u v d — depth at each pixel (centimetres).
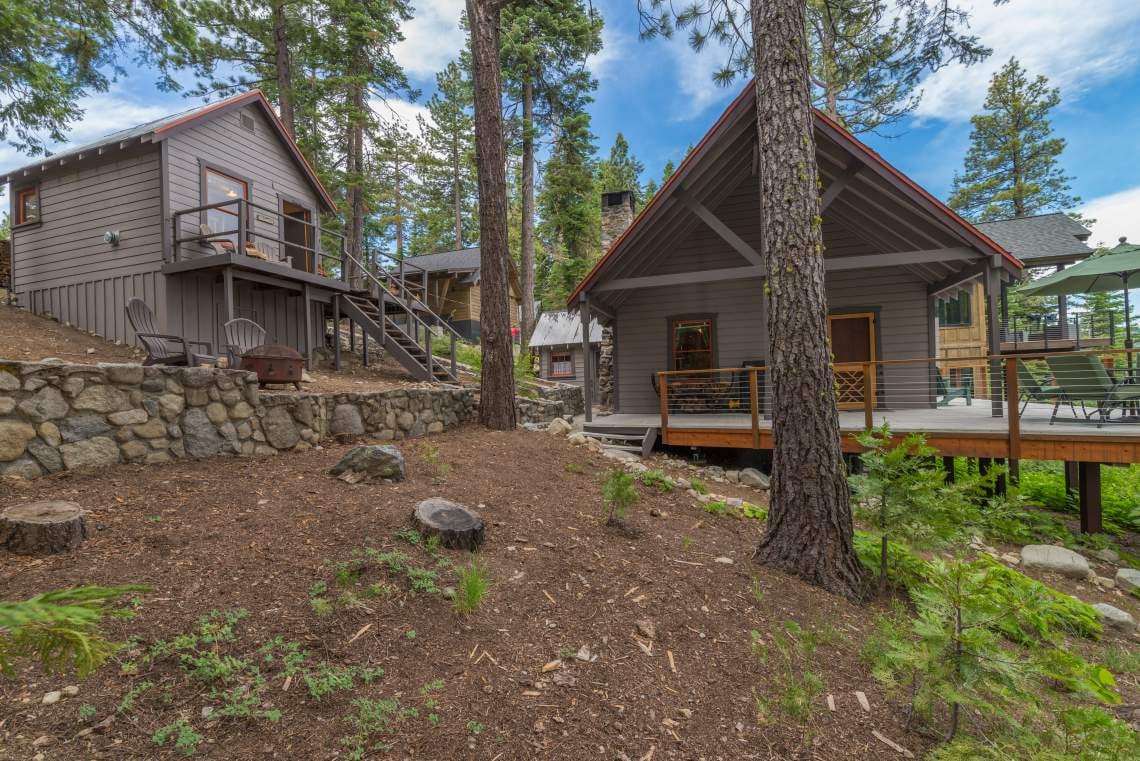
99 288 887
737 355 1114
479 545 324
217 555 269
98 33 815
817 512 368
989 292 771
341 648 216
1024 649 340
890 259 786
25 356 692
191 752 162
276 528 306
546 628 256
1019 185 2552
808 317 381
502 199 739
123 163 870
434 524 316
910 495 342
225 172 956
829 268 811
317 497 361
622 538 384
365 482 402
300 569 266
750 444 813
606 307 1124
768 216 401
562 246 2278
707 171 919
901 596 368
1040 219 1379
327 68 1523
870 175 795
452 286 2172
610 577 317
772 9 403
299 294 1020
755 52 419
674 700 221
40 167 914
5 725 160
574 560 332
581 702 210
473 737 184
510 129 1781
